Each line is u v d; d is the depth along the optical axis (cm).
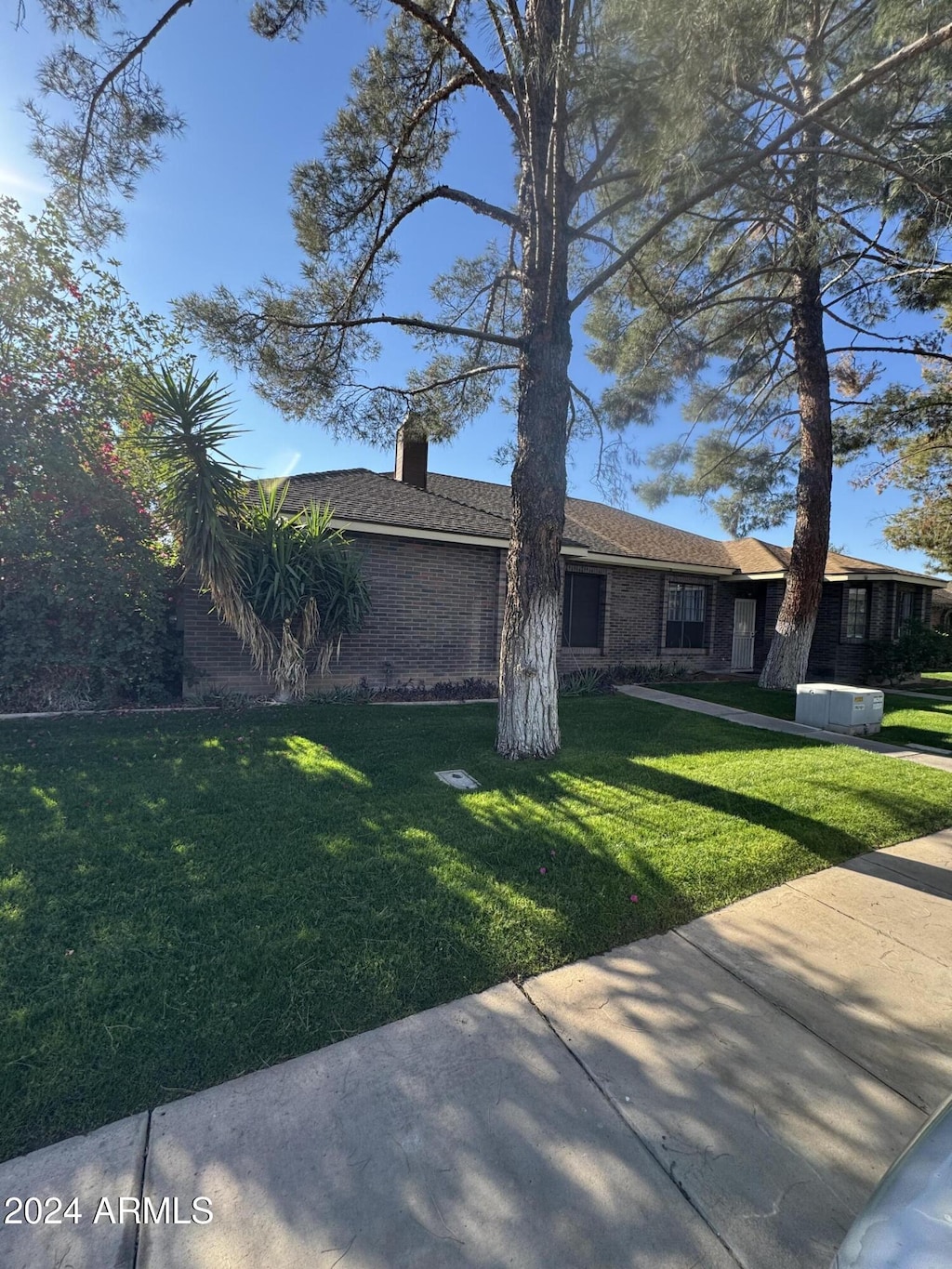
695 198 493
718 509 1323
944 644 1343
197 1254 140
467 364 734
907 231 680
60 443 644
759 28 371
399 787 456
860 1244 118
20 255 635
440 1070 197
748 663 1593
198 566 667
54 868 309
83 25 437
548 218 518
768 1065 205
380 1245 144
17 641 648
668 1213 154
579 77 425
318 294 613
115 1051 194
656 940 281
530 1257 143
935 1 405
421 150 645
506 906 292
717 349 1096
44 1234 144
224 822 376
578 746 619
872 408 1176
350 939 259
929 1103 192
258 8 475
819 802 472
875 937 289
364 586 818
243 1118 176
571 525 1366
